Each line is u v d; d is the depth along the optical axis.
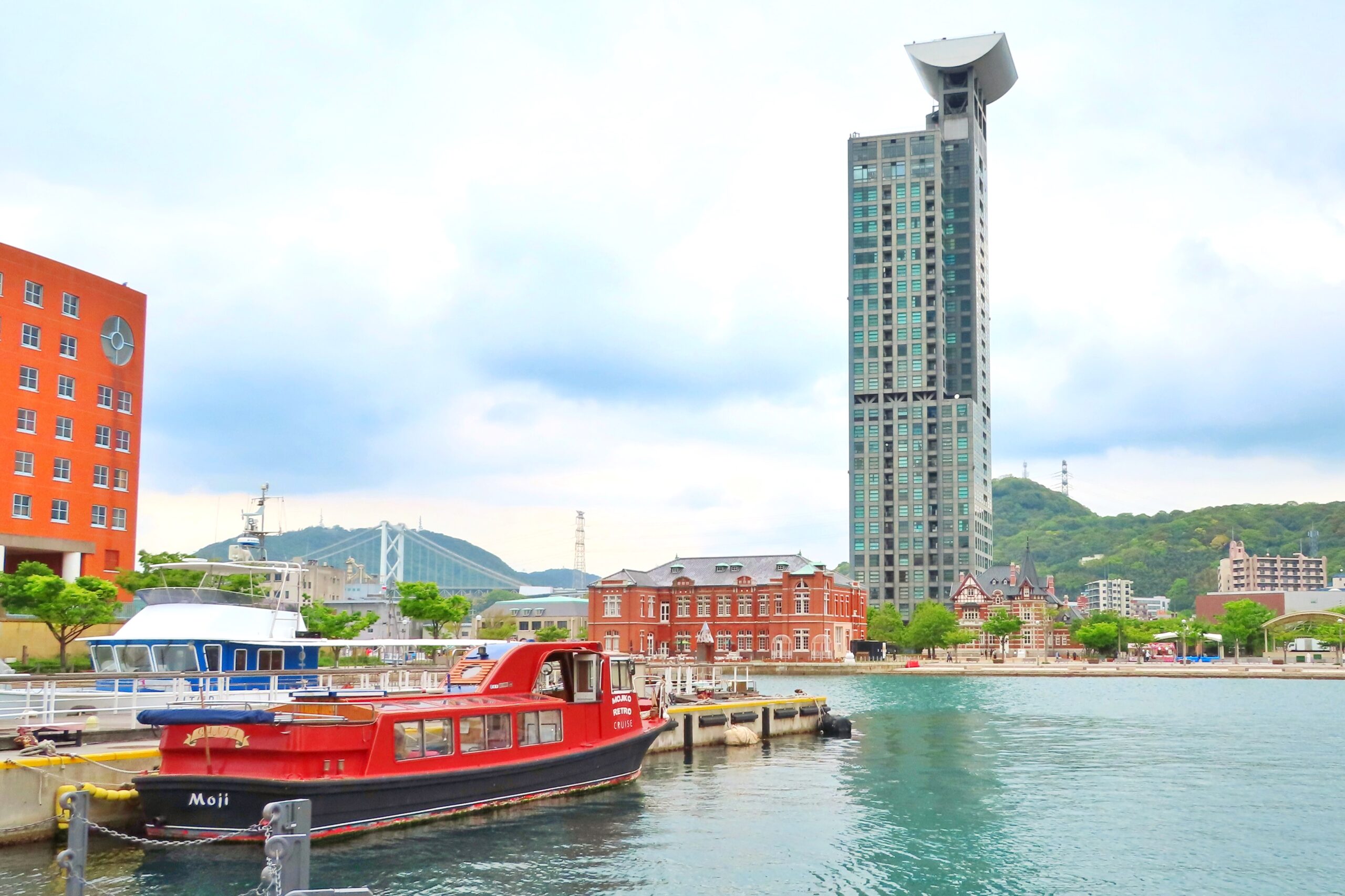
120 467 96.12
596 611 192.88
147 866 31.27
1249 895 32.19
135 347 98.56
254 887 29.30
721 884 32.38
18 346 86.94
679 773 53.72
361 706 36.66
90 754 34.75
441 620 105.31
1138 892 32.47
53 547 88.56
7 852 31.77
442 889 30.69
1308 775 54.56
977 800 46.53
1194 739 70.88
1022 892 32.22
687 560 199.75
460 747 38.59
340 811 34.12
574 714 44.38
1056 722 84.69
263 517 71.81
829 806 44.56
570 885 31.81
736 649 189.88
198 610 50.03
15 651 79.38
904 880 33.34
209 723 33.75
